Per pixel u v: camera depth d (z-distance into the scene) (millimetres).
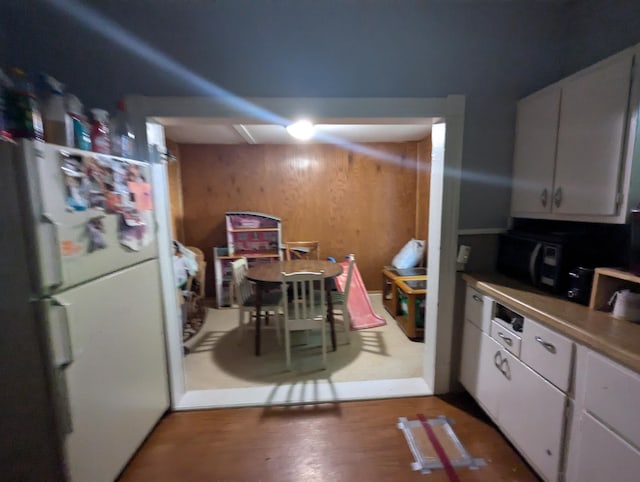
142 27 1646
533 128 1678
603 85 1273
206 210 4016
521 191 1785
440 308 1949
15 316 1037
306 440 1662
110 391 1334
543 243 1531
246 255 3859
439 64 1749
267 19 1672
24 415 1092
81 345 1160
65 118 1233
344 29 1697
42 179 993
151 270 1670
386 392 2057
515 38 1764
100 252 1265
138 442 1553
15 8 1577
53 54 1642
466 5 1718
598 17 1561
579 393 1104
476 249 1931
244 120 1755
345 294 2803
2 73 1099
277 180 4020
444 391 2043
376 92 1741
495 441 1637
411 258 3730
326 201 4086
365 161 4043
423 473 1450
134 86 1676
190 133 3262
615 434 972
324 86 1719
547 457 1253
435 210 1921
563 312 1250
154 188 1722
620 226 1412
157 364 1741
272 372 2359
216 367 2441
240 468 1495
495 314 1611
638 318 1132
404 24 1712
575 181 1423
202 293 3656
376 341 2877
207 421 1817
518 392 1419
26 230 988
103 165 1271
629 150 1188
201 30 1662
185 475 1460
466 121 1812
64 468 1107
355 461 1523
